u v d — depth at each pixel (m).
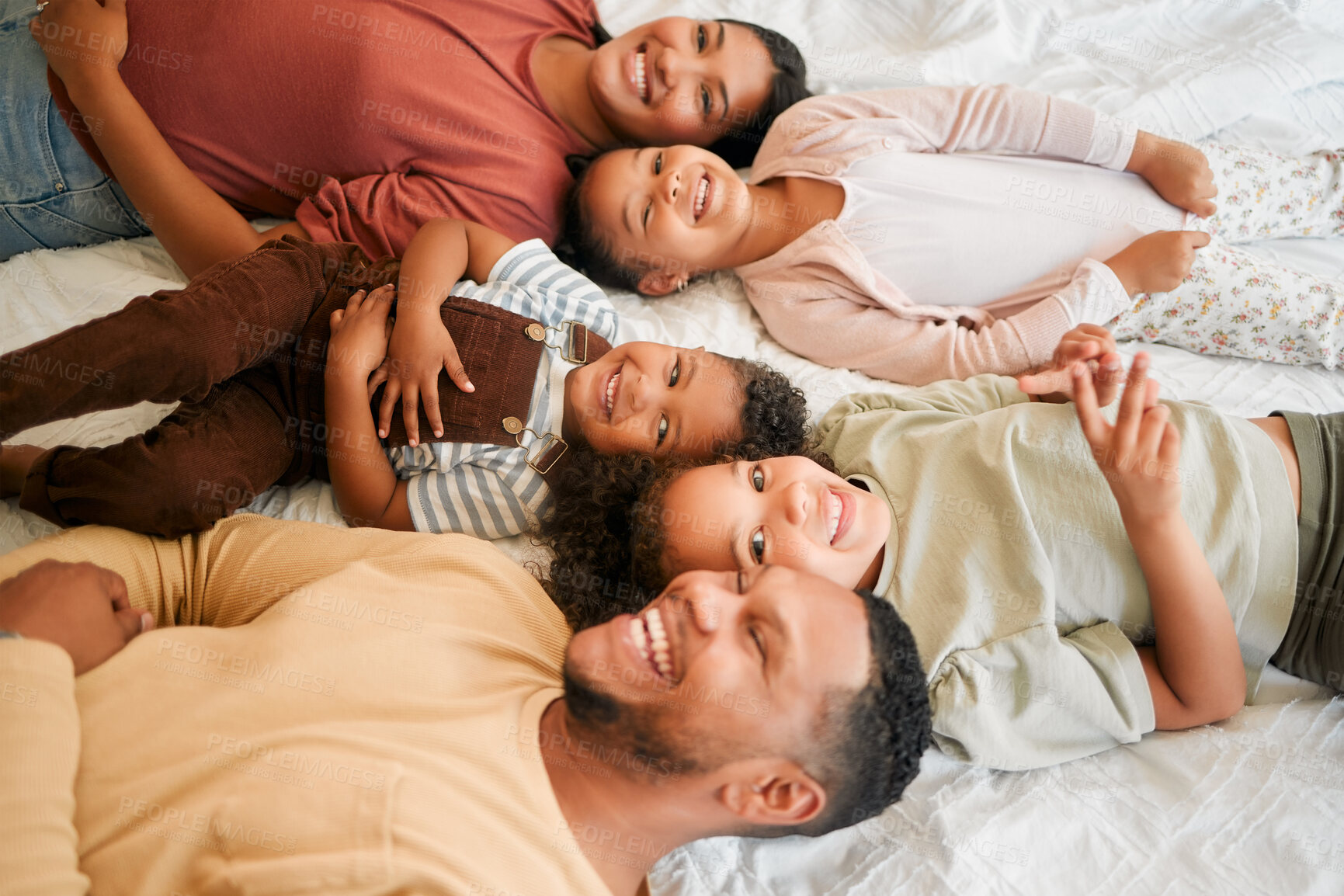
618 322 1.32
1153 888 0.92
